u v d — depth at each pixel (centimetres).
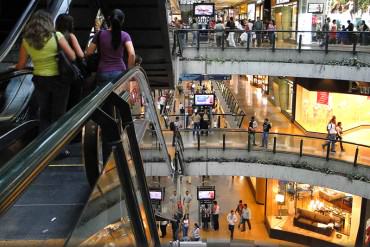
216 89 3097
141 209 325
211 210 1862
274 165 1590
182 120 1903
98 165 310
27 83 548
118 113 274
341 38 1514
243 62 1634
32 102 516
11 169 118
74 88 516
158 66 1168
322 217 1859
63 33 449
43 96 426
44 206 292
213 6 2234
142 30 932
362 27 1778
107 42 473
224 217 1995
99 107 231
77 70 436
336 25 2064
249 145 1611
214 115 2036
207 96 2100
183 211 1867
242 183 2448
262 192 2138
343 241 1772
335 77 1539
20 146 398
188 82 3812
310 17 2133
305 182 1550
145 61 1127
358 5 1991
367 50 1470
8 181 111
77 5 831
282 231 1855
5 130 433
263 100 2800
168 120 1900
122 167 246
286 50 1598
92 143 312
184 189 2264
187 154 1623
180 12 4019
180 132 1627
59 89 424
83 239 180
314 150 1533
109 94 242
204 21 2364
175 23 2297
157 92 2844
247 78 3638
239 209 1934
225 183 2447
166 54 1066
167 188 2161
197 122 1830
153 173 1505
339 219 1827
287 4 2403
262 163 1602
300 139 1552
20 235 253
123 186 254
